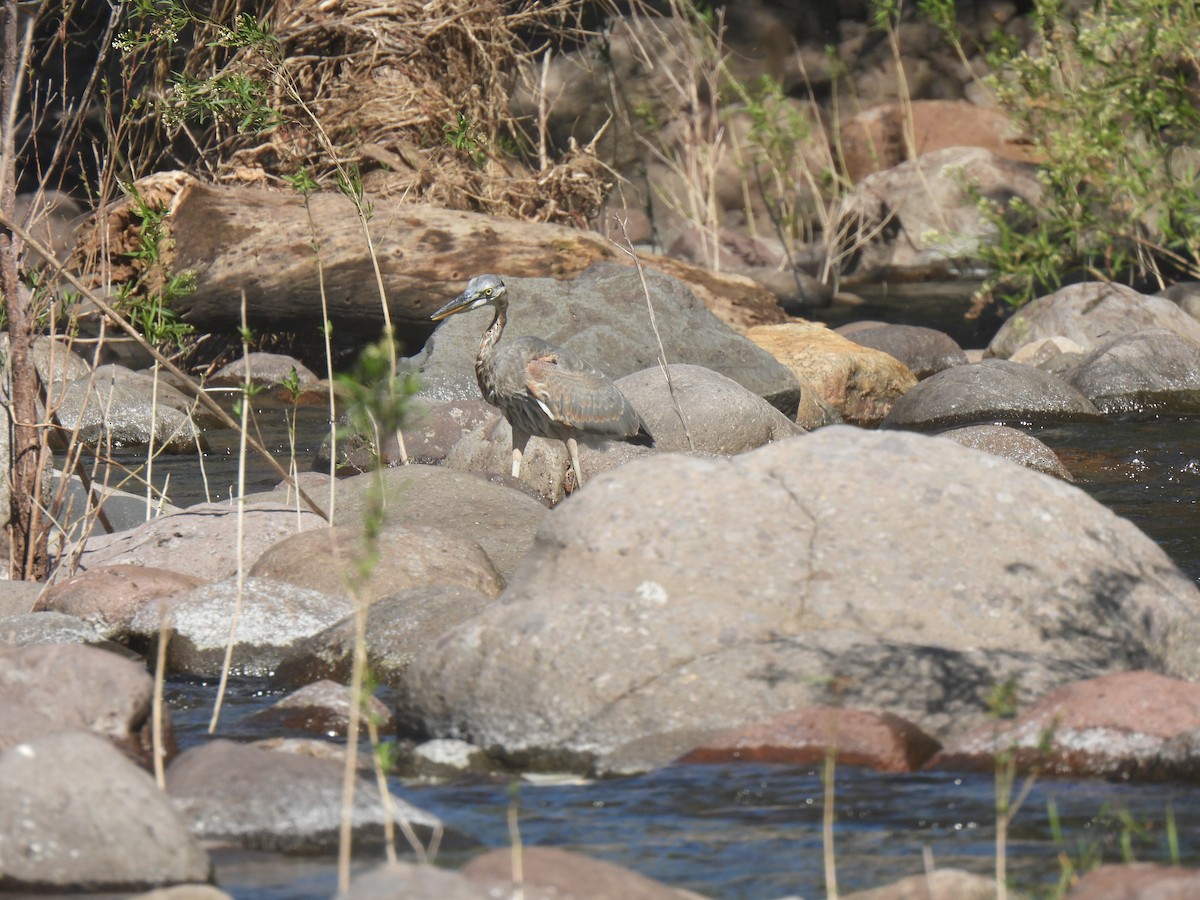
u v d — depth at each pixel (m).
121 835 12.69
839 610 16.83
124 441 37.69
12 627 20.42
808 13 72.25
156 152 49.38
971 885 12.04
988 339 53.00
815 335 44.81
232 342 49.28
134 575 22.17
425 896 11.02
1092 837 13.48
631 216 70.12
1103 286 47.91
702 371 35.09
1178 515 29.06
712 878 12.97
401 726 17.16
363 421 14.43
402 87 49.97
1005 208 65.56
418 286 44.31
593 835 14.03
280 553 22.59
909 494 17.75
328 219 45.47
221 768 14.36
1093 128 34.16
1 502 24.34
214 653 20.58
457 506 25.69
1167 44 33.12
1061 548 17.56
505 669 16.42
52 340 23.92
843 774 15.17
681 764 15.56
